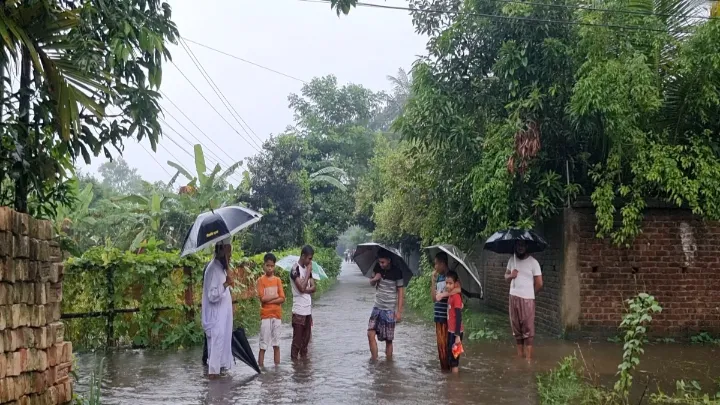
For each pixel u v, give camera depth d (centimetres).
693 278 1081
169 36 690
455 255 852
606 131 988
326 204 3269
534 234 955
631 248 1088
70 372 611
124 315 1037
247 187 2056
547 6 1040
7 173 533
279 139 2555
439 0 1189
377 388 746
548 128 1076
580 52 1031
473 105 1181
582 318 1084
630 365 633
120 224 1772
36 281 494
